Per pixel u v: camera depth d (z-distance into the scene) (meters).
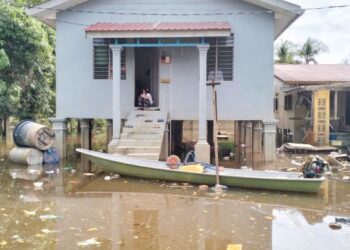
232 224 7.44
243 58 14.30
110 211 8.24
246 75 14.33
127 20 14.63
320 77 20.48
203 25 13.45
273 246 6.32
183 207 8.60
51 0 14.23
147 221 7.57
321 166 11.40
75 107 14.86
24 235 6.70
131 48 14.60
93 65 14.71
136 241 6.47
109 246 6.23
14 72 17.80
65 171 12.61
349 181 11.38
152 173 11.05
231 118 14.42
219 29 12.86
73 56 14.79
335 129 18.83
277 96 23.31
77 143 20.59
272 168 13.31
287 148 17.03
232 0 14.30
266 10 14.13
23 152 13.62
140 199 9.27
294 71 22.55
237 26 14.30
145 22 14.55
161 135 13.24
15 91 17.50
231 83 14.36
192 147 17.28
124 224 7.37
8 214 7.95
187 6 14.49
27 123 14.44
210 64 14.38
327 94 17.27
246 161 14.88
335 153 15.41
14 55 17.28
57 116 14.91
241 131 18.61
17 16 16.89
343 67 24.42
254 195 9.73
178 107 14.60
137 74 17.23
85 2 14.66
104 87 14.72
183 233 6.90
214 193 9.88
